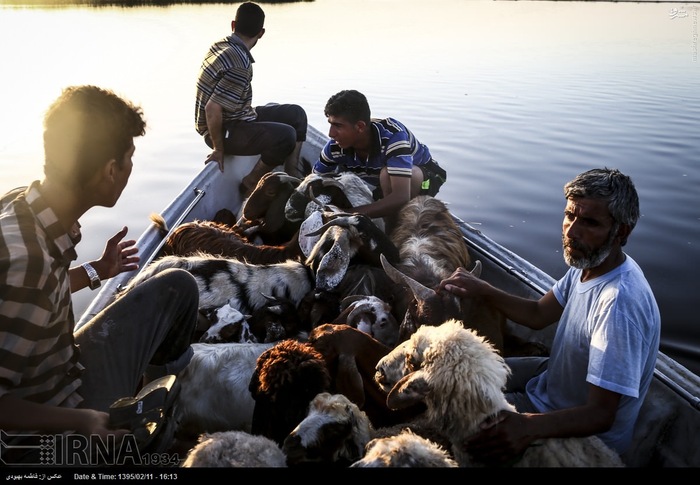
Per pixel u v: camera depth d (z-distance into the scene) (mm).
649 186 9398
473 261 5070
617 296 2779
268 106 7137
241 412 3438
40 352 2381
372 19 30469
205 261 4168
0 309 2199
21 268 2217
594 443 2789
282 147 6637
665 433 3252
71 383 2602
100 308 3945
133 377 2900
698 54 20719
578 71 18250
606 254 2840
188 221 5648
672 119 12930
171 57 19859
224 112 6590
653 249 7473
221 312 3863
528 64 19438
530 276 4539
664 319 6016
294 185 5113
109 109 2414
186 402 3422
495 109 13875
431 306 3568
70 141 2355
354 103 5016
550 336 4188
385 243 4219
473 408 2613
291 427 2895
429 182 5578
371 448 2490
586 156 10789
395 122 5254
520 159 10688
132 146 2529
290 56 20609
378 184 5367
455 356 2658
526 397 3211
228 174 6887
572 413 2699
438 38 24938
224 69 6426
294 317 3947
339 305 4023
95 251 8055
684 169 10094
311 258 4215
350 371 3227
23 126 12430
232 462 2441
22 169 10336
